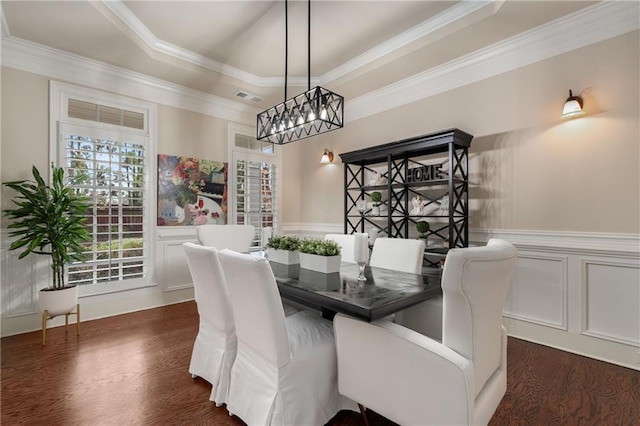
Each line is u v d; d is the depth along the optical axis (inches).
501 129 114.0
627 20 88.8
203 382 79.8
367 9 103.0
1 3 89.8
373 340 54.7
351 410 67.9
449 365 45.2
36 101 114.3
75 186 118.4
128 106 135.9
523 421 64.6
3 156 108.0
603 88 92.8
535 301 106.0
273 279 57.2
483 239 118.6
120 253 131.0
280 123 105.4
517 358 93.5
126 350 97.8
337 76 145.6
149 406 70.0
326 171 185.3
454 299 46.3
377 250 102.7
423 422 48.1
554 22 98.9
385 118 153.2
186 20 108.9
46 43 111.7
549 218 103.0
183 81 144.5
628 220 88.8
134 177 136.1
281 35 118.8
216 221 163.6
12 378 81.1
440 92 131.9
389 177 134.7
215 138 165.3
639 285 87.7
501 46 111.3
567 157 99.5
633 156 88.1
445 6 101.5
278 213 190.5
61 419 65.4
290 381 57.7
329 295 61.8
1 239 107.3
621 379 81.2
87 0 89.7
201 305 78.4
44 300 103.1
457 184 122.5
